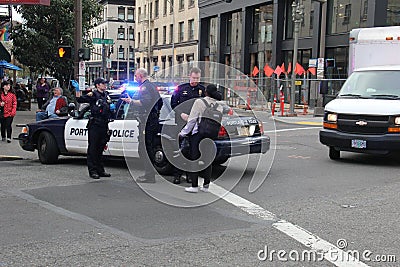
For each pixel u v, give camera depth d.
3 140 15.06
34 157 12.34
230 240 5.84
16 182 9.18
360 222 6.59
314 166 10.88
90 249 5.47
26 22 25.44
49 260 5.12
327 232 6.16
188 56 48.09
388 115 10.59
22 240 5.76
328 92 25.70
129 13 76.88
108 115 9.59
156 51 55.84
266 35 36.00
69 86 24.08
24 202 7.61
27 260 5.12
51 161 11.35
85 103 10.40
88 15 26.50
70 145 11.02
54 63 25.67
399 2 25.97
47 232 6.08
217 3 41.78
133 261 5.11
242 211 7.18
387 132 10.62
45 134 11.27
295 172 10.15
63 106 13.52
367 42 14.70
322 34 25.66
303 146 14.16
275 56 34.34
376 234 6.07
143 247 5.55
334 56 29.38
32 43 25.00
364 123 10.79
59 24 25.36
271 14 35.34
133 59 70.94
